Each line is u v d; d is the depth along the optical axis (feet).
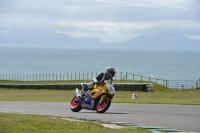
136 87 363.56
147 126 103.40
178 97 249.96
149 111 140.36
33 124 92.12
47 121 97.66
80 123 98.02
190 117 122.83
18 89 386.93
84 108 137.49
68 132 84.33
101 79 133.69
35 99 213.25
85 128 91.15
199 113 133.69
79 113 134.41
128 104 169.99
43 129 86.89
